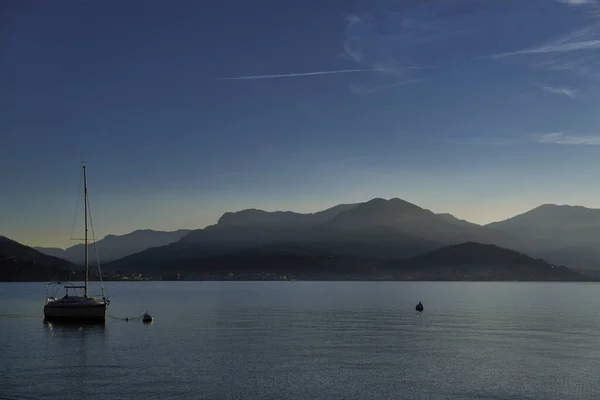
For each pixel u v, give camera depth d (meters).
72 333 94.12
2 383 54.56
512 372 61.38
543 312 157.88
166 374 58.91
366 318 130.50
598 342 85.88
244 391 52.34
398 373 60.34
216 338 87.69
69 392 51.28
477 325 113.19
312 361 66.75
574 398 51.12
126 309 166.50
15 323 111.88
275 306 184.38
